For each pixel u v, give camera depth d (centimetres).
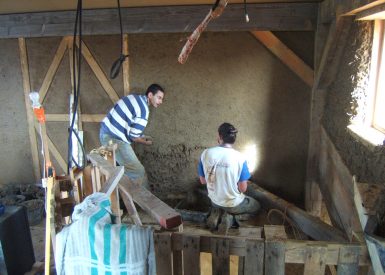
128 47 370
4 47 393
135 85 380
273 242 147
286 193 386
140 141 369
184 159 397
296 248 146
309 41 339
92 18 356
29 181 437
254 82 362
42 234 340
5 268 218
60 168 421
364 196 148
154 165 405
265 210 358
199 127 385
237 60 358
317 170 358
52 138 414
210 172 299
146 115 347
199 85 371
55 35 370
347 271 144
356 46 247
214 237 152
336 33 270
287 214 330
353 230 170
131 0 303
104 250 118
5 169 436
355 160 215
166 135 393
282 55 346
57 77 392
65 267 122
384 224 130
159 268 158
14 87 405
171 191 409
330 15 278
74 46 148
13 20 375
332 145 278
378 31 223
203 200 389
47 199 141
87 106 395
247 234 288
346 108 260
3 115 417
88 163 226
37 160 427
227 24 337
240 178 300
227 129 293
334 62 298
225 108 374
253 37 349
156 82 377
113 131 344
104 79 383
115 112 342
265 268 151
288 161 377
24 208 241
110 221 127
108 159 251
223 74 364
